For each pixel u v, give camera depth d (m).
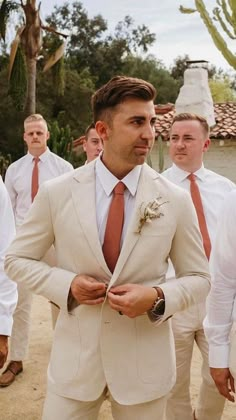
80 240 2.28
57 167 5.38
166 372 2.34
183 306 2.32
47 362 5.18
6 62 30.42
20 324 4.78
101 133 2.28
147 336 2.31
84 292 2.21
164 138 19.20
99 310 2.28
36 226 2.40
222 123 20.17
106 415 4.18
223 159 19.75
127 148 2.21
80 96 34.88
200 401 3.62
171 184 2.39
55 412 2.34
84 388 2.29
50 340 5.76
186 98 16.03
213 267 2.47
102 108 2.24
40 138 5.29
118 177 2.31
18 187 5.32
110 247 2.28
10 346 4.86
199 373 5.00
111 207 2.30
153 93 2.21
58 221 2.33
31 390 4.62
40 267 2.38
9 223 2.93
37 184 5.27
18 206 5.36
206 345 3.52
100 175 2.33
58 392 2.34
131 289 2.18
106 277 2.28
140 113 2.18
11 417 4.20
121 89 2.17
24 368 5.02
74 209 2.30
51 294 2.30
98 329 2.28
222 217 2.42
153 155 19.84
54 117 34.72
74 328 2.32
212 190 3.81
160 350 2.33
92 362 2.29
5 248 2.88
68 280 2.28
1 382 4.67
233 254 2.39
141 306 2.18
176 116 3.85
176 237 2.38
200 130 3.76
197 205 3.74
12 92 19.16
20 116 31.73
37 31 19.86
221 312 2.50
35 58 20.27
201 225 3.70
